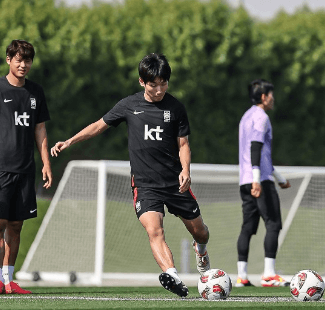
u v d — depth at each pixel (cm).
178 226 4809
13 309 1664
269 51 12569
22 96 2458
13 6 11362
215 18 12312
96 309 1661
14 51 2397
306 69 12812
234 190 4869
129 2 12938
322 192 4444
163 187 2158
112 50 11850
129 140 2200
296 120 13025
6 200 2428
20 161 2442
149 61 2075
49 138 11469
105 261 4403
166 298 2206
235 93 12388
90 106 11738
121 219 4488
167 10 12812
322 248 4534
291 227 4544
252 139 3125
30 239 4212
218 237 4819
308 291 2102
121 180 4456
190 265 4631
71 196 4138
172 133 2177
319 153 13075
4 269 2492
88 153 11719
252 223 3272
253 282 3959
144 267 4541
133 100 2198
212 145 12275
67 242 4125
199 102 12194
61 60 11362
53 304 1839
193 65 12056
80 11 12525
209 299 2094
